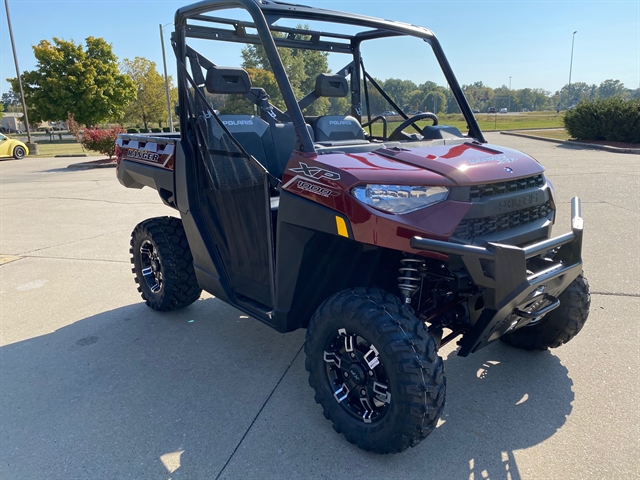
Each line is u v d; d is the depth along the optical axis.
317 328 2.38
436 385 2.07
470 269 2.06
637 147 15.62
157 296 3.97
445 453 2.33
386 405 2.21
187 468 2.28
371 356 2.24
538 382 2.89
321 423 2.59
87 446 2.46
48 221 7.56
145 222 3.92
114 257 5.64
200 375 3.11
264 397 2.84
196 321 3.92
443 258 2.13
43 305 4.30
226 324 3.86
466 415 2.61
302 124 2.46
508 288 2.07
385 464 2.27
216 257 3.25
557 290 2.52
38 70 35.22
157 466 2.30
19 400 2.87
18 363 3.30
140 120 50.03
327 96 3.58
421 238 2.03
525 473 2.18
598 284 4.20
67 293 4.57
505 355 3.22
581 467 2.20
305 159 2.39
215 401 2.81
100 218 7.70
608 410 2.60
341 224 2.21
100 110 36.72
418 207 2.12
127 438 2.51
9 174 15.02
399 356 2.06
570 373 2.97
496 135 23.42
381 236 2.10
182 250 3.81
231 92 2.72
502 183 2.32
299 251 2.47
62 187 11.45
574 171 10.49
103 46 36.22
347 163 2.30
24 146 22.02
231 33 3.21
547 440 2.39
